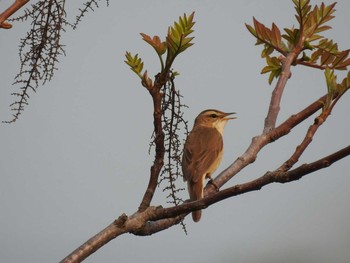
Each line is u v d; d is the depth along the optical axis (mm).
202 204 5434
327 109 5961
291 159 5742
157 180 5902
